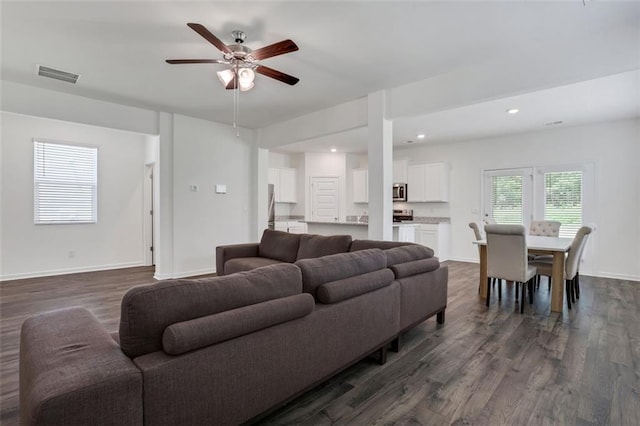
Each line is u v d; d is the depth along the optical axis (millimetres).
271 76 3018
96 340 1390
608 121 5328
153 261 6566
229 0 2344
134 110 4871
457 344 2770
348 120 4645
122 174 6230
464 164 6965
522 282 3627
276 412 1843
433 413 1843
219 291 1510
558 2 2365
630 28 2648
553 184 5891
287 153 8539
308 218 8445
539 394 2031
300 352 1791
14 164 5145
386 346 2457
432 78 3744
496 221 6531
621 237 5266
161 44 2998
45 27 2705
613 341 2812
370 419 1788
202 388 1377
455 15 2531
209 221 5660
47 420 994
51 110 4164
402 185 7613
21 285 4789
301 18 2576
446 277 3289
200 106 4844
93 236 5918
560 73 2936
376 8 2443
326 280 2061
